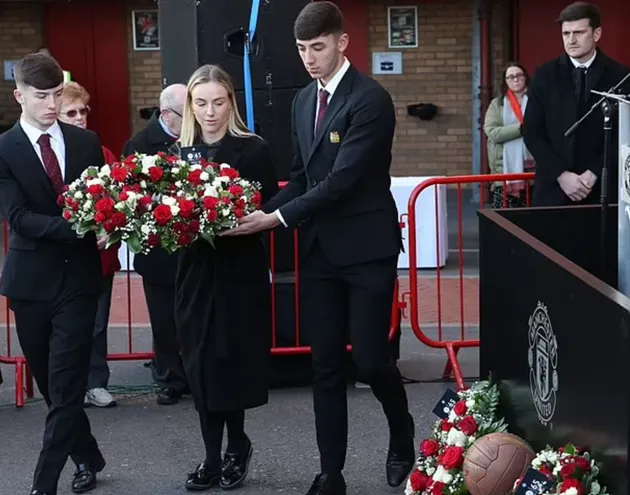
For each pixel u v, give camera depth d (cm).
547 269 375
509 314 432
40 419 637
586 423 337
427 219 1027
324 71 468
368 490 516
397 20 1513
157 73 1538
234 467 522
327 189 458
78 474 523
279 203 494
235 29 670
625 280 437
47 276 478
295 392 672
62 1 1501
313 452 570
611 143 607
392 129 470
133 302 927
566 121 618
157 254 618
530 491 353
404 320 850
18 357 668
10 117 1533
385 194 481
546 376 380
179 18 694
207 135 500
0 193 476
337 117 466
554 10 1452
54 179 478
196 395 496
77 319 479
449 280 993
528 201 845
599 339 323
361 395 661
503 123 1018
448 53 1515
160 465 559
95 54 1534
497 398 445
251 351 492
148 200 447
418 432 599
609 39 1391
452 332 811
